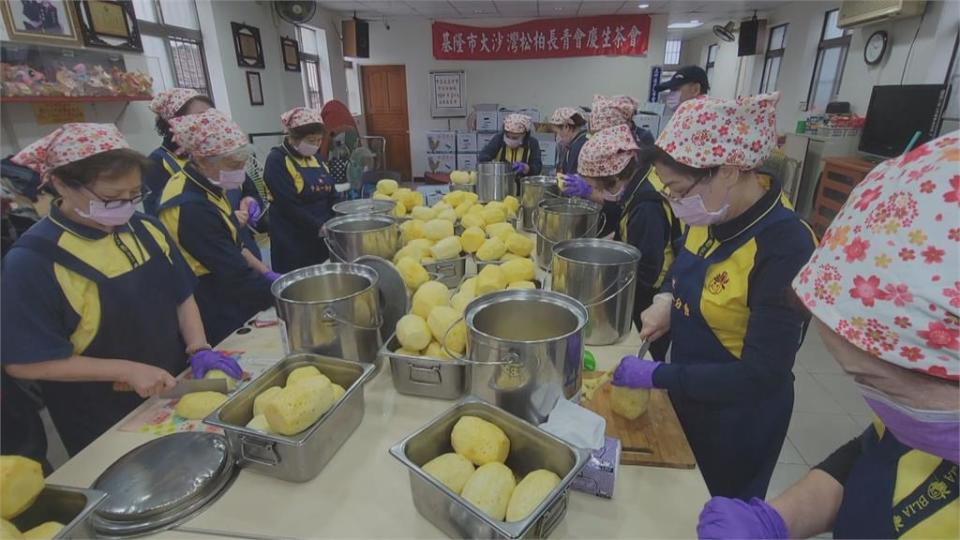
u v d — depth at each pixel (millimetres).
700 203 933
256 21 4578
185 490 755
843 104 5016
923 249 396
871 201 452
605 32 6441
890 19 4227
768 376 823
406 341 1060
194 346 1222
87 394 1105
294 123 2223
